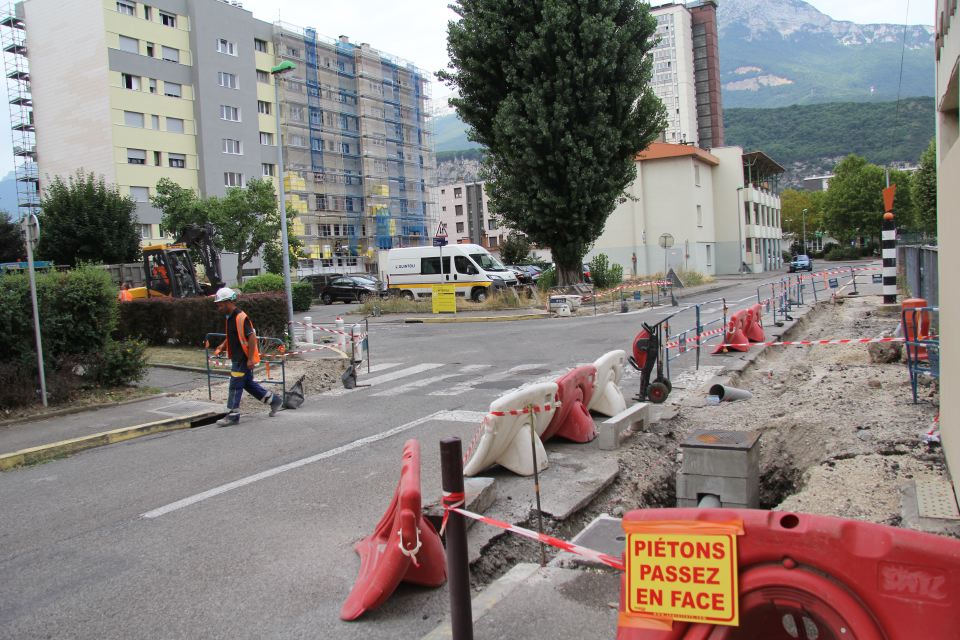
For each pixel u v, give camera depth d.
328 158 69.50
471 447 6.06
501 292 28.48
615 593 3.91
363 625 3.77
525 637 3.47
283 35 63.72
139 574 4.55
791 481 6.62
